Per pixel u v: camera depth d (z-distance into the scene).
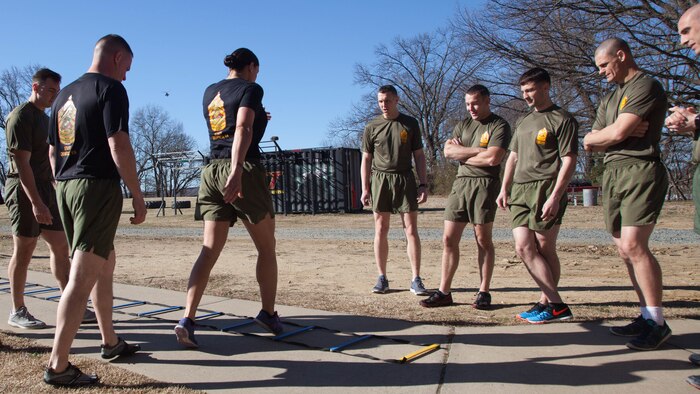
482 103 4.73
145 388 3.04
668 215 15.41
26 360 3.49
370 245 10.54
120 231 15.77
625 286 5.70
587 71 18.69
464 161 4.78
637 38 17.05
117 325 4.45
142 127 60.75
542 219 4.16
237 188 3.51
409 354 3.50
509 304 4.98
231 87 3.74
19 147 3.98
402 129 5.51
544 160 4.15
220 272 7.21
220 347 3.78
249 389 3.02
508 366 3.25
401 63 50.34
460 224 4.86
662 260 7.59
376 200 5.62
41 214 4.04
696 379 2.86
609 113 3.61
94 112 3.12
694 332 3.78
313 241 11.45
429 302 4.91
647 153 3.37
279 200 20.86
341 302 5.18
